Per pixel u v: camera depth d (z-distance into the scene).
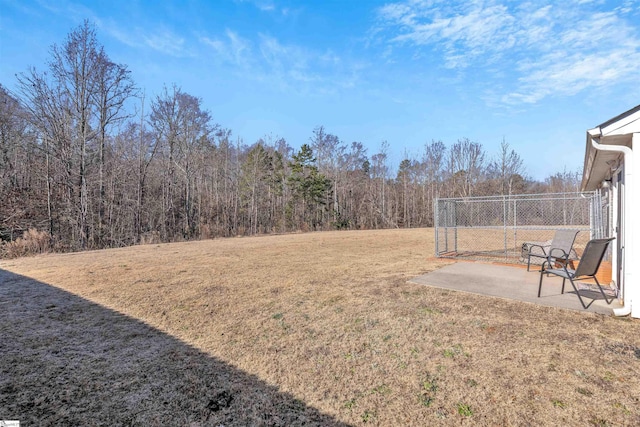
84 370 2.65
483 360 2.68
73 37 16.00
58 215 15.30
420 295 4.64
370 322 3.64
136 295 4.99
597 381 2.30
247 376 2.54
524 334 3.17
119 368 2.69
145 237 17.30
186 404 2.17
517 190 29.55
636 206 3.52
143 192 19.70
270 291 5.14
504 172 29.92
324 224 27.44
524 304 4.10
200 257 9.20
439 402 2.12
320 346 3.06
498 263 7.30
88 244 15.12
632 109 3.52
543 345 2.91
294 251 10.40
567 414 1.95
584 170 6.36
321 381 2.43
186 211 21.20
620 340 2.96
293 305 4.37
